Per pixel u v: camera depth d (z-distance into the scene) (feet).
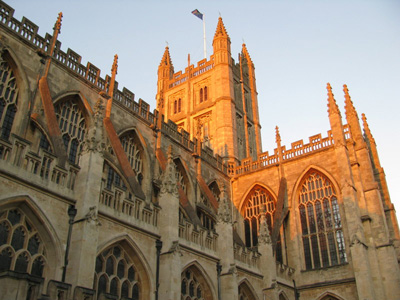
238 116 289.12
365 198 187.11
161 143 182.29
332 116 204.03
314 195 202.39
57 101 141.18
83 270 93.76
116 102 164.45
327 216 194.59
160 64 338.34
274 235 188.34
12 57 130.11
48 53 142.41
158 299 117.08
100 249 105.09
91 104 153.99
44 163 104.22
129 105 172.24
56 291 79.87
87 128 148.77
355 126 206.18
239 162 257.34
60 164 108.06
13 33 132.87
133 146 169.78
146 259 119.03
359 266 169.17
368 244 176.35
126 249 117.08
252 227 216.13
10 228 92.27
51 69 142.31
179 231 135.23
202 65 305.73
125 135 166.40
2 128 122.62
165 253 122.31
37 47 139.03
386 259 170.91
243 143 284.00
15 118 126.72
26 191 94.38
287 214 203.92
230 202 223.30
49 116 124.67
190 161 199.52
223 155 252.62
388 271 168.66
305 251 195.31
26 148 96.99
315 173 205.67
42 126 126.21
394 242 199.11
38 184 96.78
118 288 111.86
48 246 97.45
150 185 164.45
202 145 221.05
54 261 95.96
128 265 116.98
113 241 110.01
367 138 232.94
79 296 85.51
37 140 127.54
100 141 113.19
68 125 143.95
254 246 204.44
